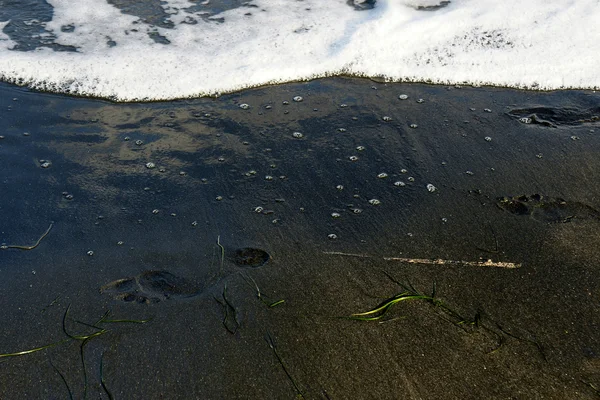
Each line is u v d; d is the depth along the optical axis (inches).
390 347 39.0
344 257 44.2
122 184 49.7
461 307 41.1
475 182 50.1
